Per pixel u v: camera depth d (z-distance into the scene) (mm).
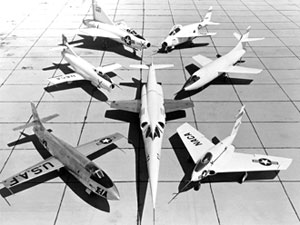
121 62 27906
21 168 16781
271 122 20359
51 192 15414
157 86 21172
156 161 14984
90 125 20047
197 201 14914
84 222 13898
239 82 24891
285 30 34219
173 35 29266
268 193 15375
